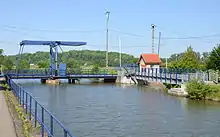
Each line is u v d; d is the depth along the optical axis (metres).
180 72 45.31
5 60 65.19
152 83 56.31
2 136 12.55
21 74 56.91
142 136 18.38
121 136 18.36
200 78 36.78
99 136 18.31
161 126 20.94
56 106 29.97
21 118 15.83
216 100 32.81
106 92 44.00
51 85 55.94
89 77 61.44
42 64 80.69
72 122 22.14
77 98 36.59
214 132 19.31
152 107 29.19
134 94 41.12
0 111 18.48
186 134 18.88
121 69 64.00
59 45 59.03
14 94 26.48
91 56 119.31
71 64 76.06
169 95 39.47
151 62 63.97
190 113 25.66
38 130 13.51
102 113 25.97
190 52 57.38
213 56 42.28
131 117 24.17
